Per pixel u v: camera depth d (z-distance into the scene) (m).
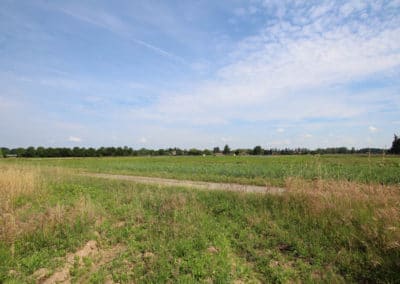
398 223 4.95
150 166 30.09
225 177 17.25
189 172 22.38
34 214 6.99
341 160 30.47
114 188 11.89
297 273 4.38
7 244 5.43
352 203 6.38
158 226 6.51
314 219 6.07
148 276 4.41
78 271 4.68
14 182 9.86
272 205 7.56
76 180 14.33
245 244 5.48
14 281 4.29
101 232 6.39
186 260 4.87
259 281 4.30
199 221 6.76
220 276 4.25
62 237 5.94
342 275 4.24
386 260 4.21
